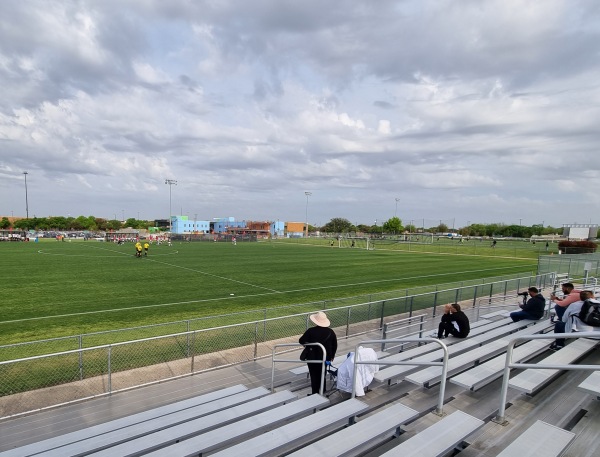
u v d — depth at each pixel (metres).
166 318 15.64
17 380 8.55
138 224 172.25
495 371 5.33
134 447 4.33
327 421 4.38
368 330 12.41
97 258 40.16
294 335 12.45
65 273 28.36
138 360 9.74
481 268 37.50
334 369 6.42
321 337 6.31
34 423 6.49
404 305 14.28
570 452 3.77
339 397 5.94
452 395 5.35
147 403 7.26
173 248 60.88
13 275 27.11
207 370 8.81
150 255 45.38
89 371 9.04
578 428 4.22
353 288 24.06
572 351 6.01
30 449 4.88
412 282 27.22
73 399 7.41
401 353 7.12
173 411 6.13
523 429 4.28
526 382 4.72
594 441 3.96
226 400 6.14
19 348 11.34
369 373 5.83
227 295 20.88
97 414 6.81
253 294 21.31
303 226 182.62
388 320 13.71
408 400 5.27
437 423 3.94
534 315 9.34
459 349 7.18
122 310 16.92
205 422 4.98
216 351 10.46
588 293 7.42
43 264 33.88
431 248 69.12
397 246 76.44
